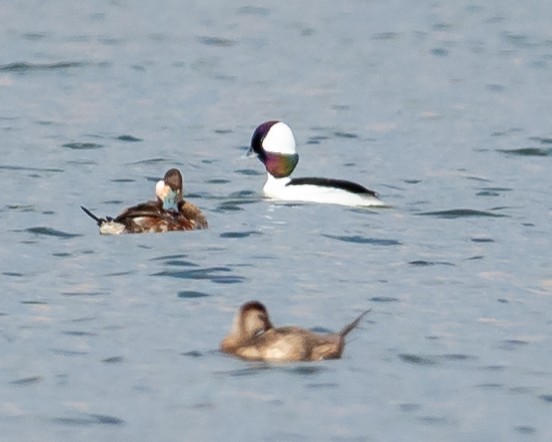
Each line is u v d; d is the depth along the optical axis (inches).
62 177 1056.8
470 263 792.9
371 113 1419.8
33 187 1013.2
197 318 665.6
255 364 594.2
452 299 711.1
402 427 535.5
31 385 572.7
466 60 1784.0
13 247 809.5
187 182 1053.8
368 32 2012.8
